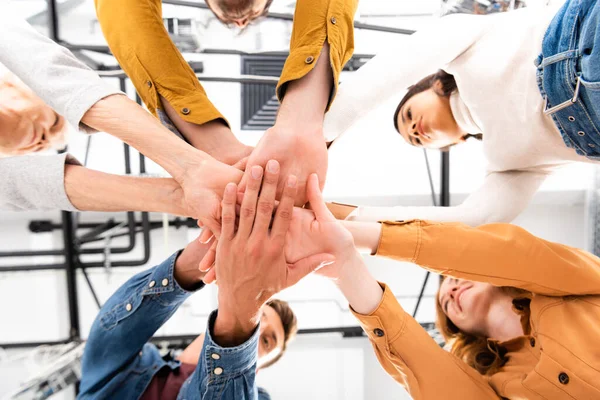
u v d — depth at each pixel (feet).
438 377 3.67
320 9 3.45
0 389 9.37
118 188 3.62
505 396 4.03
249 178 3.14
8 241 9.50
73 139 8.54
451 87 4.68
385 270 10.10
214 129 3.77
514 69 3.74
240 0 5.10
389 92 3.80
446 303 5.25
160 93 3.67
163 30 3.67
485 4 6.70
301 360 9.97
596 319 3.77
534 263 3.68
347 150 9.58
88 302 9.86
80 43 8.23
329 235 3.46
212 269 3.63
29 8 8.02
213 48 7.73
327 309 10.02
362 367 9.96
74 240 9.34
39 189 3.62
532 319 4.08
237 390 3.43
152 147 3.44
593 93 3.22
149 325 4.07
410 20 7.88
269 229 3.43
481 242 3.65
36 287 9.68
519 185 4.33
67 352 8.89
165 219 9.03
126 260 9.57
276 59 8.43
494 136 4.11
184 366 4.66
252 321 3.42
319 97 3.52
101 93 3.44
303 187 3.54
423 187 9.78
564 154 3.91
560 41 3.36
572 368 3.60
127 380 4.19
